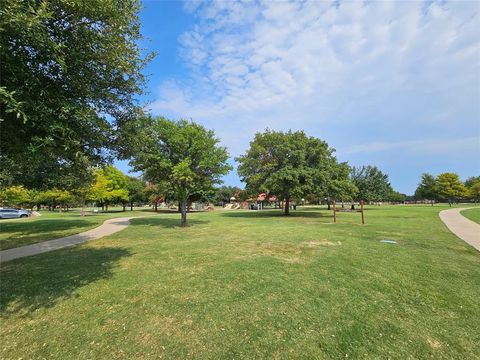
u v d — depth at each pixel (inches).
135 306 180.5
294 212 1408.7
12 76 147.0
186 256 312.8
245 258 297.6
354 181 1852.9
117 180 1530.5
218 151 690.2
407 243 387.5
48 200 1836.9
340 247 354.0
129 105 247.1
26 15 125.7
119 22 181.3
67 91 180.1
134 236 504.1
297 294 197.5
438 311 175.9
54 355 131.5
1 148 180.2
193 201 1828.2
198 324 157.9
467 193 2502.5
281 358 129.6
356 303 184.9
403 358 130.6
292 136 1120.2
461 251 338.0
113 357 129.9
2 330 153.6
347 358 130.1
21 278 239.0
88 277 240.1
